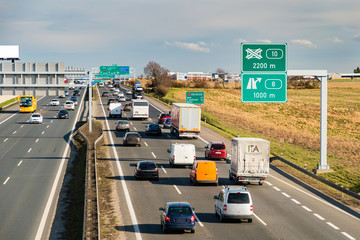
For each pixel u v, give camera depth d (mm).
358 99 145125
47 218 26016
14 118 86688
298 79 198875
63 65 53438
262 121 93875
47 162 44844
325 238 21266
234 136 67500
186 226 21672
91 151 49656
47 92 53719
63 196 31391
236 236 21484
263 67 36594
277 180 37562
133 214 25906
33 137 62938
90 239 20312
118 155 47969
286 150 58062
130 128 72312
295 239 21000
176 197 30219
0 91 53438
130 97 141625
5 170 40906
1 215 26594
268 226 23375
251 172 34156
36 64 53344
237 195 23812
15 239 22141
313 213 26484
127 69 88438
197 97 87375
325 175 41125
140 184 34500
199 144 57375
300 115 106750
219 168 42188
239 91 162250
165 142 58375
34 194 31953
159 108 108125
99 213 25359
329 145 65250
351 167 47000
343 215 26281
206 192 32000
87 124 73500
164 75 175875
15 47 62312
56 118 87375
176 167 42469
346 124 93938
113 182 35094
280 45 36656
